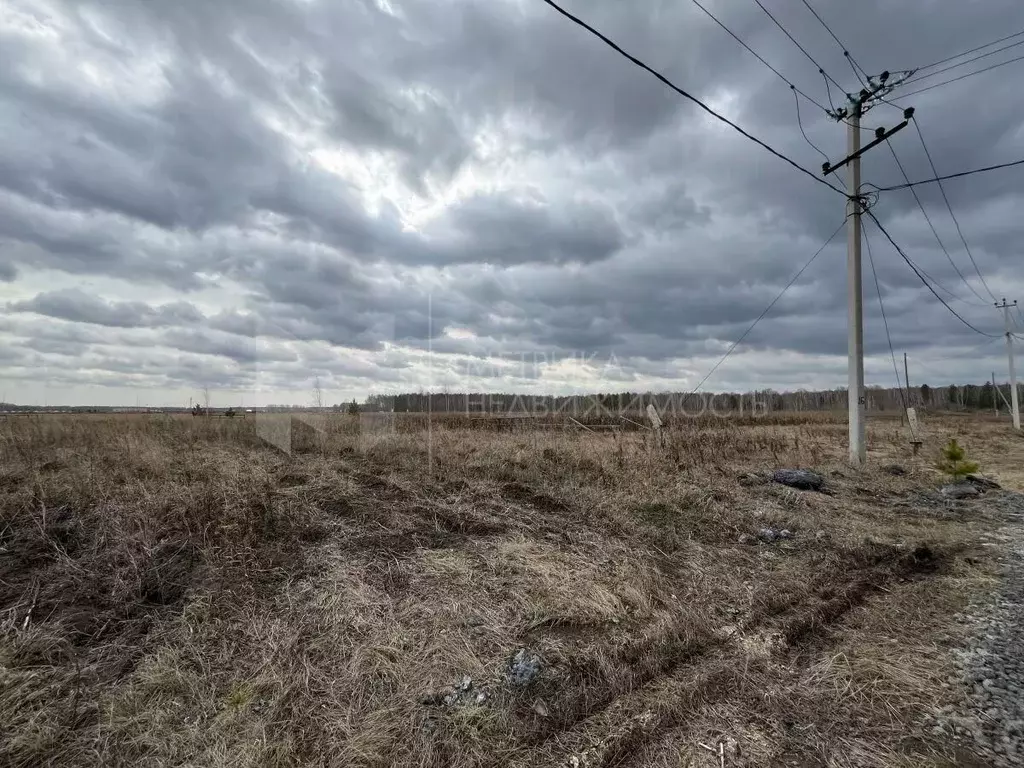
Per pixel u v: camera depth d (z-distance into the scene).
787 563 4.99
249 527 4.38
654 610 3.80
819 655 3.32
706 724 2.59
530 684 2.82
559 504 6.32
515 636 3.29
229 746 2.29
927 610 4.03
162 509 4.58
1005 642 3.46
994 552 5.66
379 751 2.30
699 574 4.57
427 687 2.73
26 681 2.54
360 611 3.38
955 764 2.28
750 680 2.99
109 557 3.77
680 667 3.13
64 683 2.60
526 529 5.27
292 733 2.38
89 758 2.20
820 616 3.86
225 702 2.57
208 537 4.13
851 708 2.73
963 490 8.76
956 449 9.91
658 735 2.50
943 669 3.11
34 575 3.52
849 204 12.02
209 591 3.46
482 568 4.25
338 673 2.84
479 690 2.75
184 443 8.16
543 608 3.63
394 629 3.21
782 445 12.24
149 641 3.00
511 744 2.42
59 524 4.29
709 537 5.66
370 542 4.55
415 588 3.79
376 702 2.62
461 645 3.11
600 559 4.62
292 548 4.23
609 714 2.66
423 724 2.49
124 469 5.90
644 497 6.75
